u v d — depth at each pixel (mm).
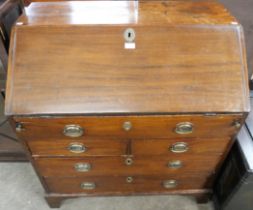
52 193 1269
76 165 1077
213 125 895
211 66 852
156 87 840
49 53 840
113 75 841
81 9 930
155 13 917
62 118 844
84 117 844
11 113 823
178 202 1378
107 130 898
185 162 1089
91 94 834
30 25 847
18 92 829
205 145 997
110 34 848
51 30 845
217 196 1298
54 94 831
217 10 945
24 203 1366
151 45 849
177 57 850
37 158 1033
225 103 843
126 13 913
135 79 841
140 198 1389
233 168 1095
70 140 946
